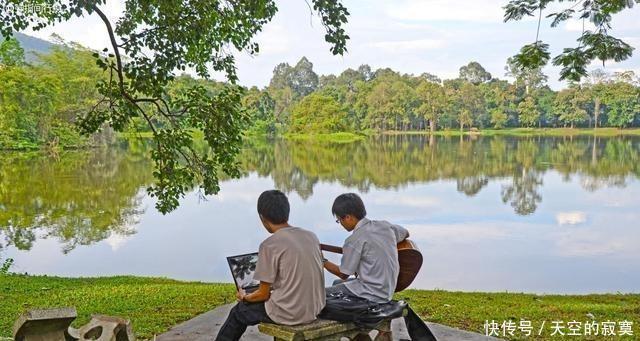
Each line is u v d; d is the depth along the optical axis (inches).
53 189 903.1
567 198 824.9
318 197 844.0
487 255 479.8
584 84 3058.6
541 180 1063.6
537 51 264.8
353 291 136.9
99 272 423.5
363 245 137.0
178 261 462.0
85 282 315.3
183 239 541.6
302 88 3890.3
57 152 1611.7
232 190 908.6
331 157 1659.7
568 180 1061.1
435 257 472.4
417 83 3538.4
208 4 253.9
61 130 1657.2
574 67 263.3
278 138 2898.6
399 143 2425.0
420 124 3430.1
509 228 595.8
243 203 762.8
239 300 131.9
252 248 508.1
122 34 257.6
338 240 528.1
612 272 426.9
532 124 3321.9
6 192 864.3
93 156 1558.8
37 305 243.8
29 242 527.8
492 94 3299.7
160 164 277.3
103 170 1197.7
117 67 267.0
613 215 671.8
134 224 617.0
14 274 335.6
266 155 1728.6
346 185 1008.2
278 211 127.7
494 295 291.4
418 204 772.6
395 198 836.6
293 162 1481.3
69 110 1713.8
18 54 1531.7
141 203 764.0
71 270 428.1
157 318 215.3
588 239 541.0
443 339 179.0
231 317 133.0
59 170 1188.5
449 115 3189.0
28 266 439.2
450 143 2399.1
